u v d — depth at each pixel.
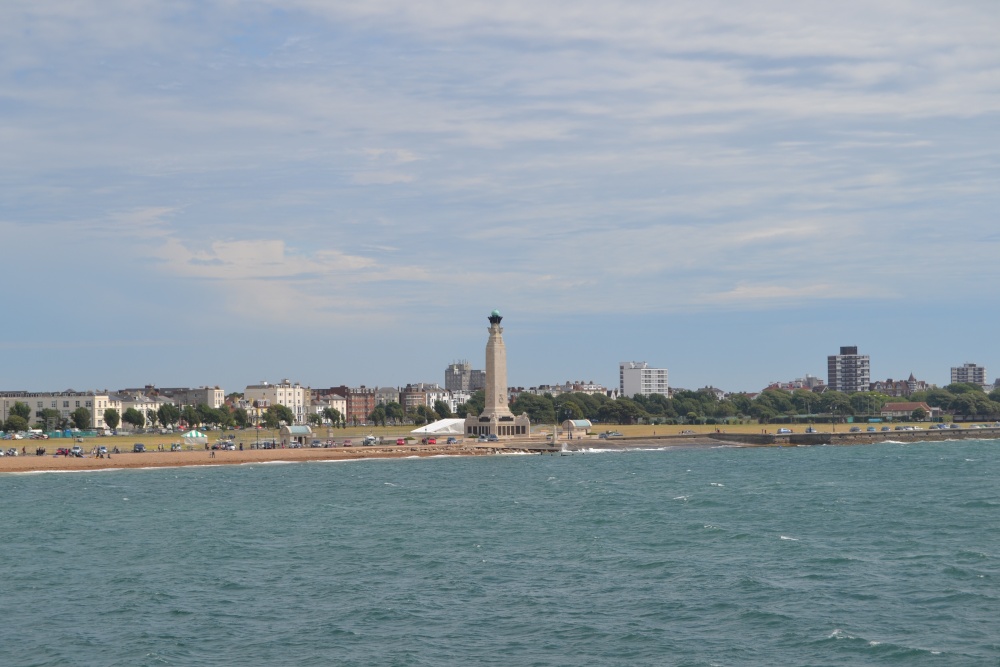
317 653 75.94
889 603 87.81
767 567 104.31
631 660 73.75
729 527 133.00
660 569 104.00
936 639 76.88
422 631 81.44
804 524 136.38
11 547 125.50
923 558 107.56
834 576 99.00
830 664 72.06
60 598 94.56
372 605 89.94
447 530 135.62
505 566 107.50
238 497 188.12
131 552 120.12
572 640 78.56
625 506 161.38
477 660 74.06
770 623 82.31
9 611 89.69
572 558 111.69
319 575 103.81
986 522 136.00
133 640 79.62
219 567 108.94
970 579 96.44
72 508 170.62
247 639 79.62
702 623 82.94
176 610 88.94
